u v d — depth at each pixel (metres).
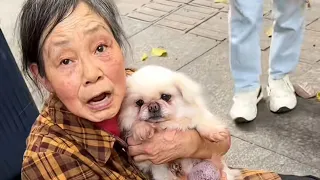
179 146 0.76
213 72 1.62
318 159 1.21
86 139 0.64
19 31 0.63
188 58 1.73
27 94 0.94
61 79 0.61
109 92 0.63
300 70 1.54
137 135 0.73
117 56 0.64
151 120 0.77
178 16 2.02
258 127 1.35
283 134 1.31
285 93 1.39
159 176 0.77
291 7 1.32
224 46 1.76
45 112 0.66
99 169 0.64
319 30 1.73
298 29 1.36
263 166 1.22
